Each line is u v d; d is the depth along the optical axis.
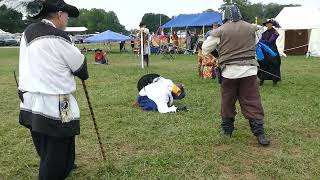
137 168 4.72
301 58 22.19
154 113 7.47
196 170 4.66
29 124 3.60
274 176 4.51
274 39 10.57
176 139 5.82
